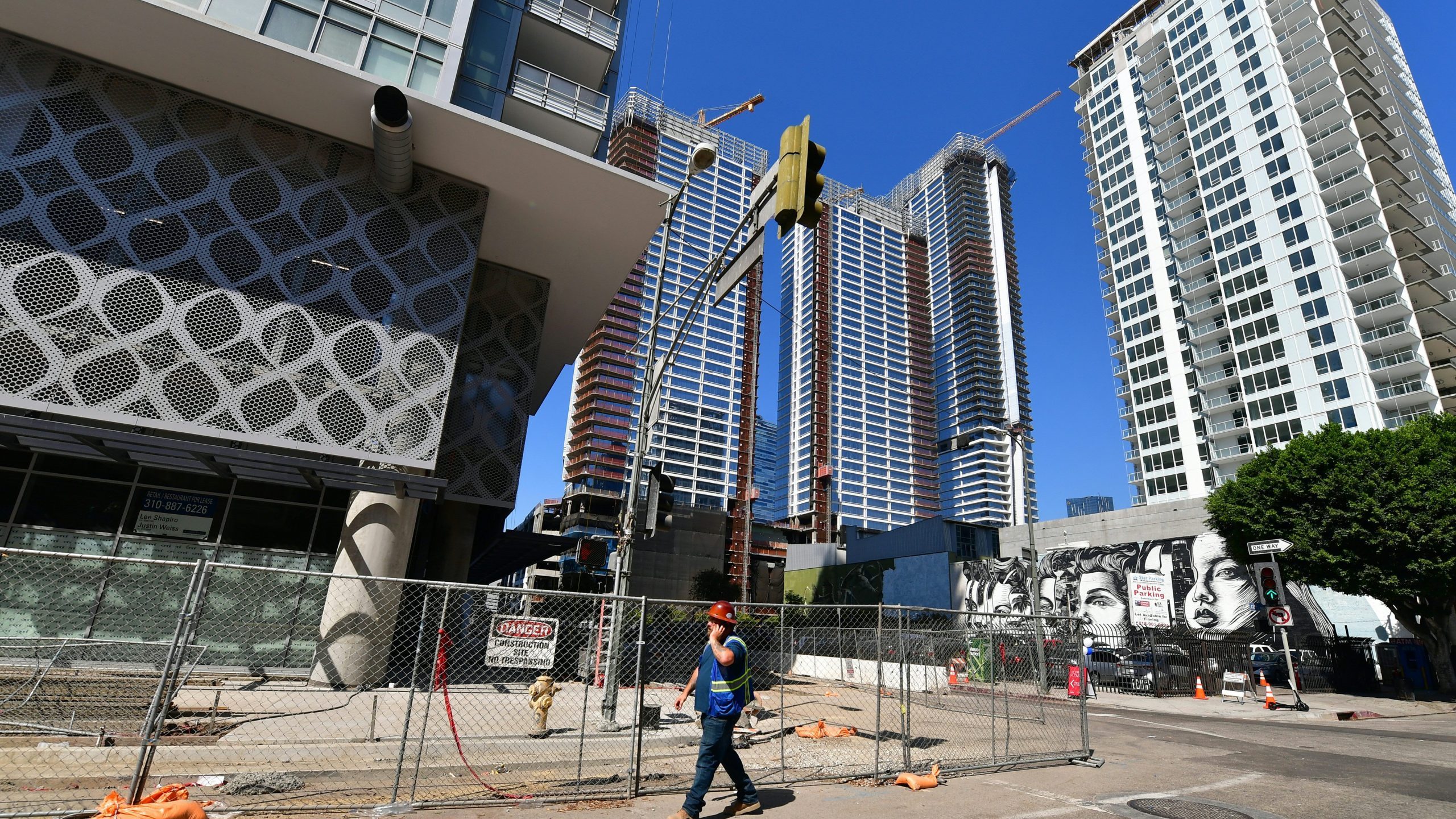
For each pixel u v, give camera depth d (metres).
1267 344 63.00
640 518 10.38
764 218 8.24
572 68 20.77
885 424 188.38
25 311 11.41
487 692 11.50
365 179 14.73
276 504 14.30
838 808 5.61
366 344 13.86
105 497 13.03
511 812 5.33
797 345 197.75
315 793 5.66
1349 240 59.84
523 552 22.78
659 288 12.29
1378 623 33.78
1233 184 69.25
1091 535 45.56
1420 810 6.09
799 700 15.62
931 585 55.94
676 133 162.75
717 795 6.04
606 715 9.22
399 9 14.95
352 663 12.42
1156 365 76.19
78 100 12.51
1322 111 64.69
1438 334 54.69
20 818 4.44
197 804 4.58
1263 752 9.80
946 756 8.40
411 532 14.01
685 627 19.64
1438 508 21.91
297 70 12.88
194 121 13.39
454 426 16.75
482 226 15.63
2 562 12.01
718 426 149.75
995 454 184.50
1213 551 36.16
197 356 12.43
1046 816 5.52
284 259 13.55
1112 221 86.25
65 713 7.77
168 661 5.00
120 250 12.26
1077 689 17.80
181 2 12.84
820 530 159.25
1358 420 55.06
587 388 141.50
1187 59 77.50
